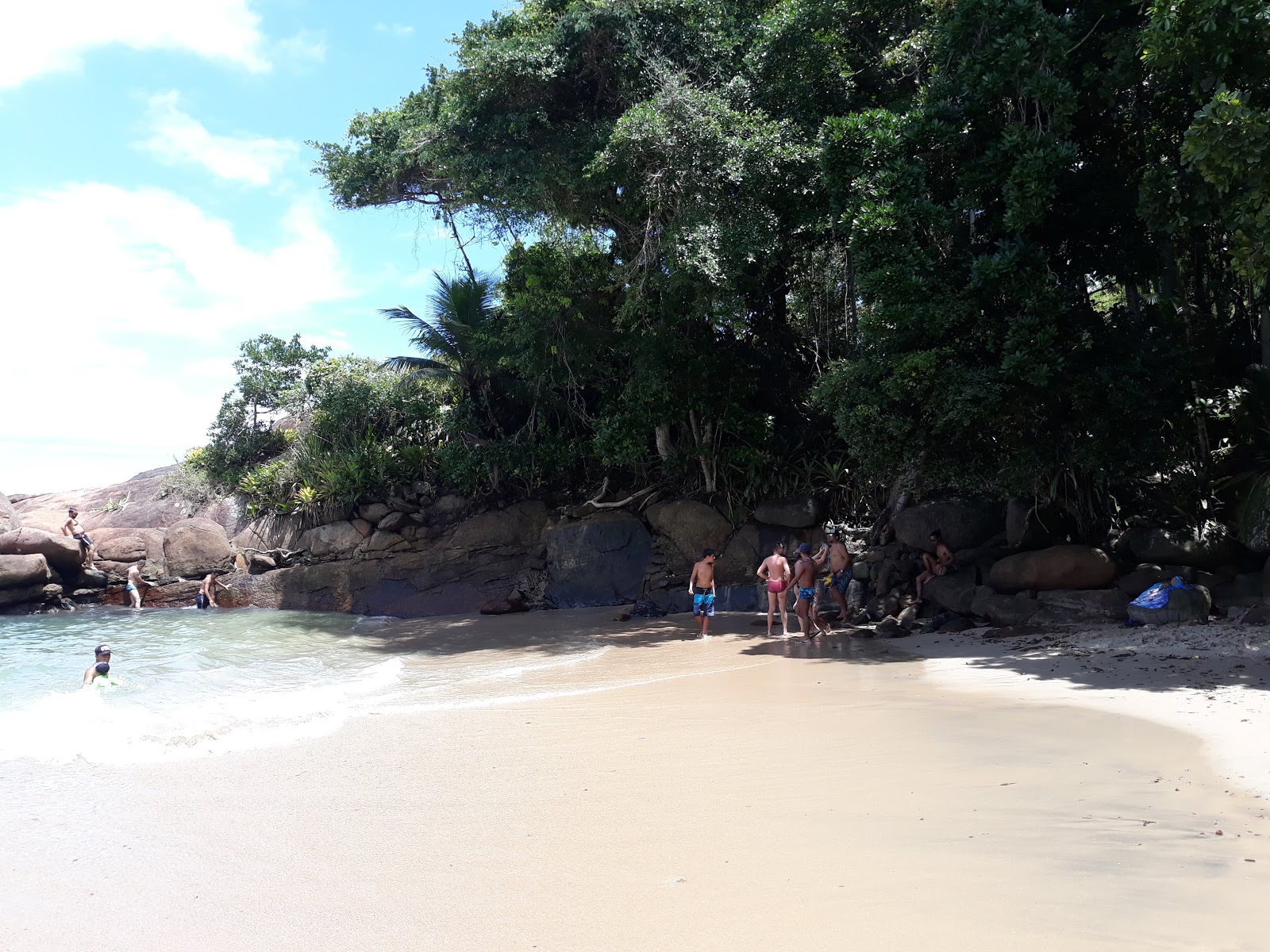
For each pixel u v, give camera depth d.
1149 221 13.22
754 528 20.95
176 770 7.45
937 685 10.24
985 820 5.32
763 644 15.06
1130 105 15.44
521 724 9.05
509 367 24.70
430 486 25.42
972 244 15.12
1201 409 14.45
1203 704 8.14
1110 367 13.64
